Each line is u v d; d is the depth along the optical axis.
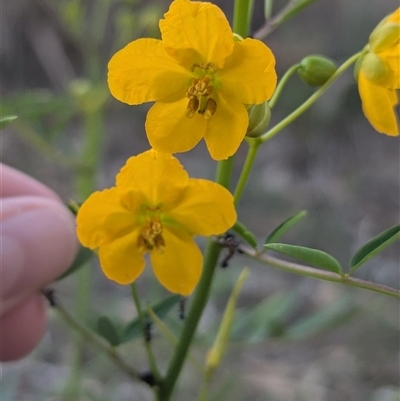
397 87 0.16
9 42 0.59
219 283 0.38
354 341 0.39
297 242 0.46
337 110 0.57
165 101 0.15
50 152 0.25
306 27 0.62
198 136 0.15
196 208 0.16
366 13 0.60
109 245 0.16
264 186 0.51
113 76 0.15
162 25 0.14
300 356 0.38
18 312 0.20
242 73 0.14
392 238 0.15
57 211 0.19
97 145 0.26
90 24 0.48
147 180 0.15
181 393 0.34
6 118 0.15
